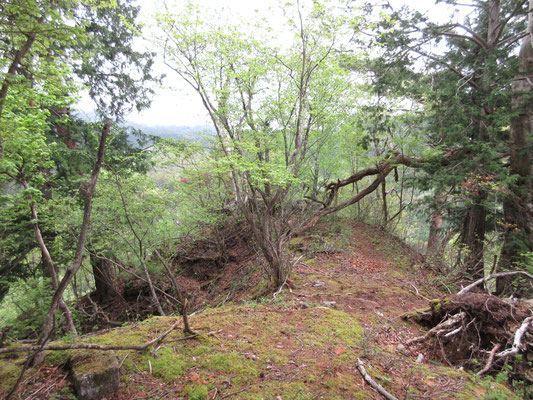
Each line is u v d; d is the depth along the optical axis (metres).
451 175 8.34
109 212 7.75
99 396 2.33
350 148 11.97
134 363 2.81
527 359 3.88
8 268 7.71
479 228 9.51
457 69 9.88
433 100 9.00
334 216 12.59
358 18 4.95
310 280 6.70
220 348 3.22
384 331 4.33
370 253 9.43
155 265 10.37
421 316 4.84
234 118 6.02
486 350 4.02
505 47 9.08
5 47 3.33
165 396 2.44
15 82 3.40
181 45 5.47
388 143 11.16
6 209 5.98
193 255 11.66
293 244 9.96
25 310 7.09
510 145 9.03
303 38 5.32
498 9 9.41
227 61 5.63
